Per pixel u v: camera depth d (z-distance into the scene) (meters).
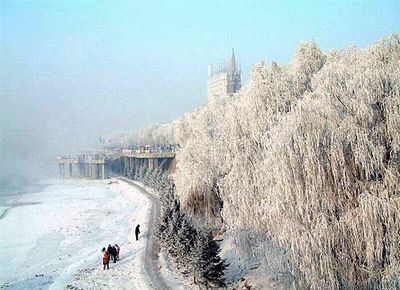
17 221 63.56
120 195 95.81
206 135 53.44
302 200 22.66
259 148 30.12
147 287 29.83
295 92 32.22
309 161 22.38
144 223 54.94
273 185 25.31
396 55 23.84
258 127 30.81
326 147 22.67
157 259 37.56
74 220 63.03
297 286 23.47
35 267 37.69
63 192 105.88
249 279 29.67
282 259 23.84
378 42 24.41
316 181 22.25
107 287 30.44
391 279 20.30
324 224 21.66
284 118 24.88
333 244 21.47
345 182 22.02
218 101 70.50
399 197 20.73
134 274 33.34
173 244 35.97
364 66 23.22
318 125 22.70
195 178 46.78
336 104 23.30
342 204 22.25
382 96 22.47
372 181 21.86
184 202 47.22
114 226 56.47
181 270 33.88
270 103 31.03
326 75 25.08
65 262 39.00
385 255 21.06
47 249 44.75
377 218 20.75
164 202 58.28
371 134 22.05
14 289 31.31
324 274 21.33
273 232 24.33
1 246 46.78
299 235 22.03
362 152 21.45
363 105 21.94
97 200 88.88
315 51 35.22
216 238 42.53
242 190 29.66
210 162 47.84
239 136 32.66
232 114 33.84
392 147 21.55
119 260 37.97
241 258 29.78
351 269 21.53
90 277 33.00
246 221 29.06
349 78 23.73
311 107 23.28
